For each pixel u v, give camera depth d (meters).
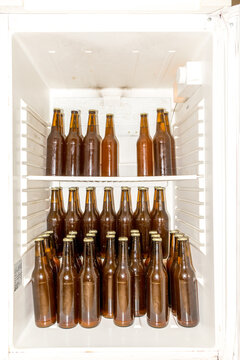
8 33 0.85
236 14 0.78
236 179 0.78
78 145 1.09
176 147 1.38
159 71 1.20
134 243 1.03
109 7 0.82
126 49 0.99
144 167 1.12
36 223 1.14
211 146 0.87
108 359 0.83
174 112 1.42
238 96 0.78
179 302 0.97
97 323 0.95
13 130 0.85
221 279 0.83
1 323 0.81
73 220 1.18
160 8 0.83
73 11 0.83
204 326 0.95
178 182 1.34
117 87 1.41
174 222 1.41
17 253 0.88
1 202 0.82
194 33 0.87
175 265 1.03
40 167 1.21
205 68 0.93
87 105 1.42
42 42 0.93
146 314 1.02
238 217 0.78
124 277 0.94
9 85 0.84
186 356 0.82
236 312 0.78
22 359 0.82
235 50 0.78
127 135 1.43
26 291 0.98
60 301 0.95
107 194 1.20
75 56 1.05
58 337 0.89
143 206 1.19
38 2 0.82
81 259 1.18
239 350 0.78
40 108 1.23
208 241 0.91
